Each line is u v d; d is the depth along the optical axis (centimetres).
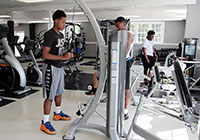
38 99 382
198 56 561
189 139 235
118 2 630
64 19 239
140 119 294
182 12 812
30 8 755
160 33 1170
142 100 204
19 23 1407
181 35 1131
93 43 1263
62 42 252
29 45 490
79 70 754
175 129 262
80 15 959
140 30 1198
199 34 563
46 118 248
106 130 223
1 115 299
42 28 1375
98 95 233
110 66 206
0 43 420
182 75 169
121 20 255
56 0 627
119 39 199
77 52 702
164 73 382
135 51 1216
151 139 155
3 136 235
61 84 264
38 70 512
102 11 822
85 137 237
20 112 312
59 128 259
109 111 214
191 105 167
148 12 829
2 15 976
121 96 216
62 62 250
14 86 411
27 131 248
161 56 1090
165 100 380
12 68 405
